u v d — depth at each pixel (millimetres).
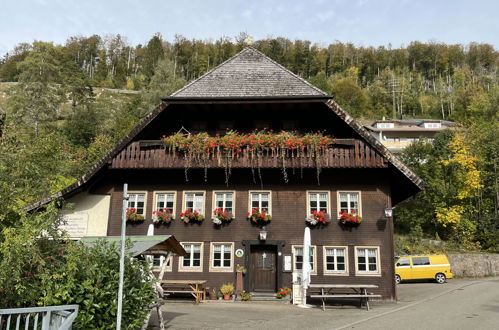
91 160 38969
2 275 6059
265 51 109500
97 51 118625
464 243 33156
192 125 18375
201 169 17719
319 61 112500
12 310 5164
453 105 86812
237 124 18312
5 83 80812
